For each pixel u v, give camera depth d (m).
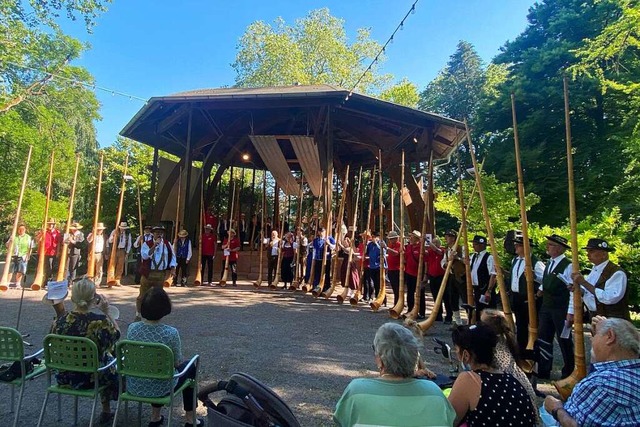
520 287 5.59
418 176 15.88
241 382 2.29
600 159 15.90
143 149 26.77
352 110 13.12
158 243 8.27
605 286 4.25
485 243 7.23
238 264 16.16
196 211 14.55
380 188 10.27
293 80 28.64
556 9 19.69
